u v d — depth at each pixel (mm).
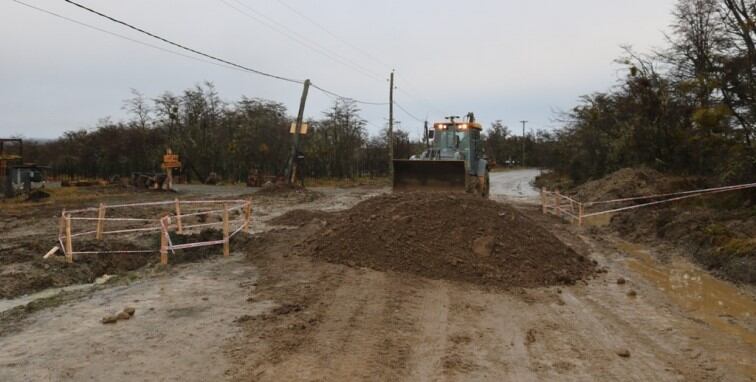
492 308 6914
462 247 9062
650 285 8469
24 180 25391
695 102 21641
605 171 30422
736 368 5070
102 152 43531
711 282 8711
